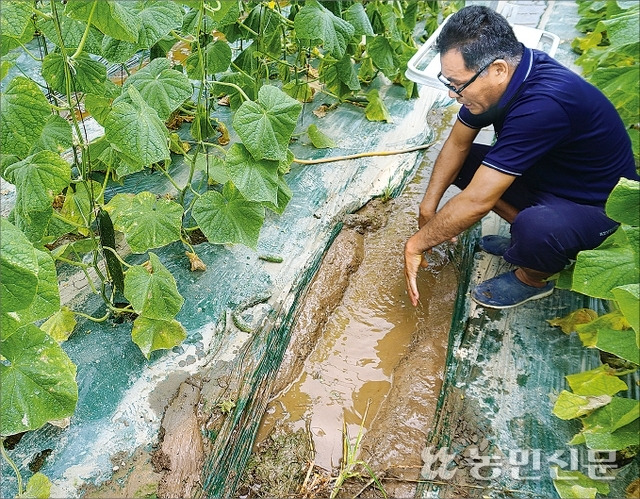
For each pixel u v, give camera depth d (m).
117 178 2.46
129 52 2.08
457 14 1.90
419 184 2.97
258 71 2.81
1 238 1.25
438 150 3.22
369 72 3.51
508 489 1.70
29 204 1.60
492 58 1.86
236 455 1.75
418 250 2.16
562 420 1.86
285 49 3.16
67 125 1.79
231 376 1.87
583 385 1.78
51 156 1.59
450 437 1.83
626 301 1.41
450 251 2.55
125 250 2.29
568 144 2.02
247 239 2.05
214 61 2.45
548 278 2.22
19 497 1.43
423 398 1.98
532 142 1.92
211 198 2.04
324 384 2.06
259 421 1.89
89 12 1.63
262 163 1.98
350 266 2.47
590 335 1.97
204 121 2.67
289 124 1.93
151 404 1.76
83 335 1.93
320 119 3.21
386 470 1.76
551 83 1.91
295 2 2.98
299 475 1.76
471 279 2.42
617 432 1.65
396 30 3.23
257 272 2.24
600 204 2.14
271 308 2.11
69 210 2.10
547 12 4.67
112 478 1.57
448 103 3.62
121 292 2.05
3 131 1.49
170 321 1.85
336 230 2.57
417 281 2.43
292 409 1.97
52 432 1.65
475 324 2.20
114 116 1.70
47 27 1.94
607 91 2.02
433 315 2.30
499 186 1.97
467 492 1.70
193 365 1.88
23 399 1.42
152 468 1.60
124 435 1.67
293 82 3.20
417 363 2.10
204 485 1.62
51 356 1.45
